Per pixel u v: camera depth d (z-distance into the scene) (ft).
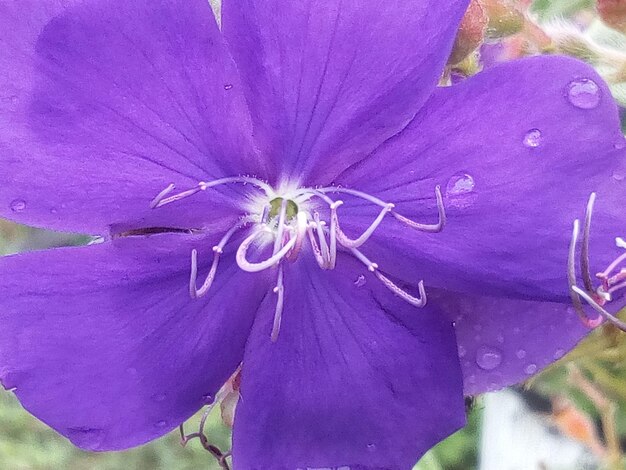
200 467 0.63
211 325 0.22
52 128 0.20
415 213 0.22
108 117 0.20
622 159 0.20
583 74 0.20
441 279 0.22
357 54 0.21
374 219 0.22
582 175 0.21
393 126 0.21
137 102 0.20
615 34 0.29
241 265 0.21
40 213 0.20
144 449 0.65
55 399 0.21
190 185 0.21
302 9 0.20
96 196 0.21
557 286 0.21
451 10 0.20
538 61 0.20
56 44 0.19
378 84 0.21
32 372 0.20
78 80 0.20
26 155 0.20
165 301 0.22
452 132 0.21
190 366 0.22
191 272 0.21
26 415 0.63
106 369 0.21
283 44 0.20
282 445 0.22
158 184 0.21
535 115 0.21
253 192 0.22
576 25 0.30
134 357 0.21
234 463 0.22
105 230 0.21
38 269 0.21
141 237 0.21
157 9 0.19
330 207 0.22
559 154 0.21
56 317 0.21
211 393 0.22
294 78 0.21
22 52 0.19
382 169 0.22
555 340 0.22
